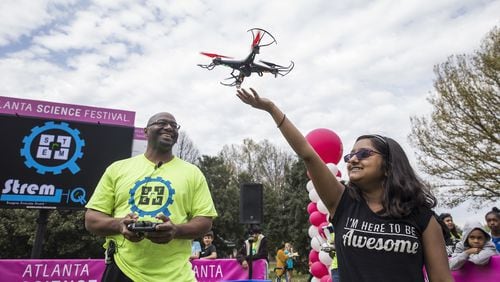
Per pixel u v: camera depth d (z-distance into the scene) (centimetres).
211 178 2908
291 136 197
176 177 265
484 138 1408
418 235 172
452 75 1496
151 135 274
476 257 397
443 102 1506
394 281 161
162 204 251
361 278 166
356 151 192
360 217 180
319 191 198
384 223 173
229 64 193
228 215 2636
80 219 1406
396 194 177
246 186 698
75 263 573
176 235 237
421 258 169
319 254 627
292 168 2650
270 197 2914
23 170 668
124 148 741
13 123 682
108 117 757
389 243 167
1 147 666
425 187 186
